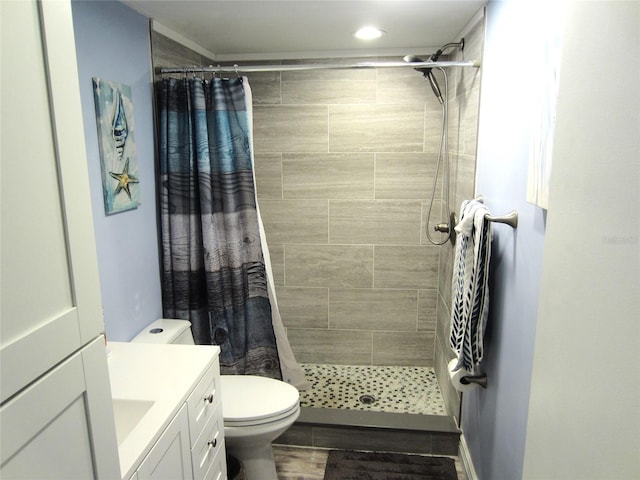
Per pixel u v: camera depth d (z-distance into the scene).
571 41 0.78
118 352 1.57
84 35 1.50
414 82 2.59
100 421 0.80
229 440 1.85
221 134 2.07
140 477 1.04
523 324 1.35
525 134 1.33
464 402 2.17
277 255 2.91
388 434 2.29
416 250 2.81
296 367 2.69
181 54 2.23
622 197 0.60
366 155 2.71
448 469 2.16
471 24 1.96
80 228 0.73
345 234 2.83
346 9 1.81
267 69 1.99
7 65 0.59
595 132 0.68
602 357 0.65
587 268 0.70
